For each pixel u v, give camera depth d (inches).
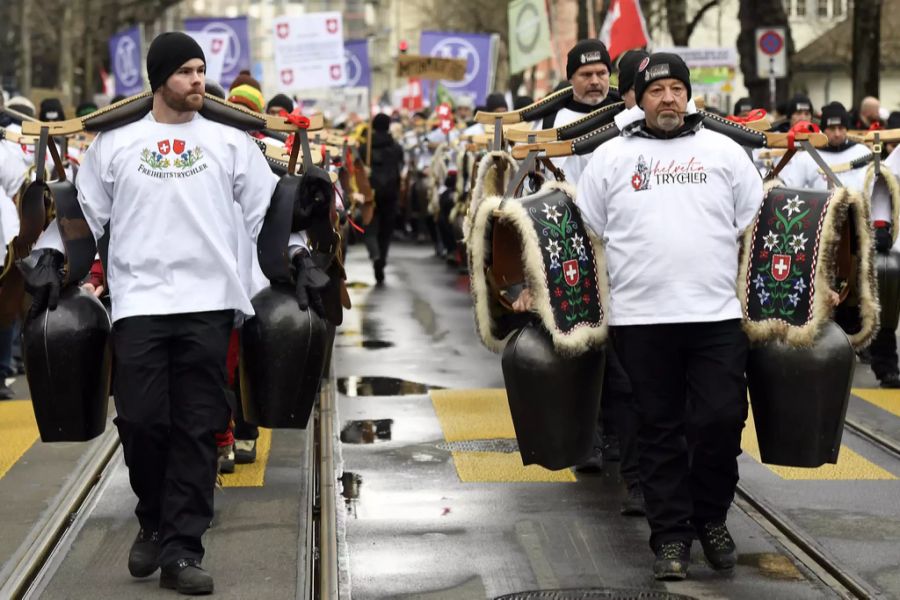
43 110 965.2
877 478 510.9
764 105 1644.9
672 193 387.5
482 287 396.8
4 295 413.4
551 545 431.2
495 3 3627.0
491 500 483.5
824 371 388.5
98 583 394.3
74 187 389.4
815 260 387.5
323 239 397.1
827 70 3454.7
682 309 384.5
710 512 404.5
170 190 376.5
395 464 535.8
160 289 375.6
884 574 398.9
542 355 390.6
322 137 727.1
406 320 962.1
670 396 395.5
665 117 384.5
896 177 626.8
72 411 388.8
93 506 475.8
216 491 494.3
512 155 421.1
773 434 396.2
